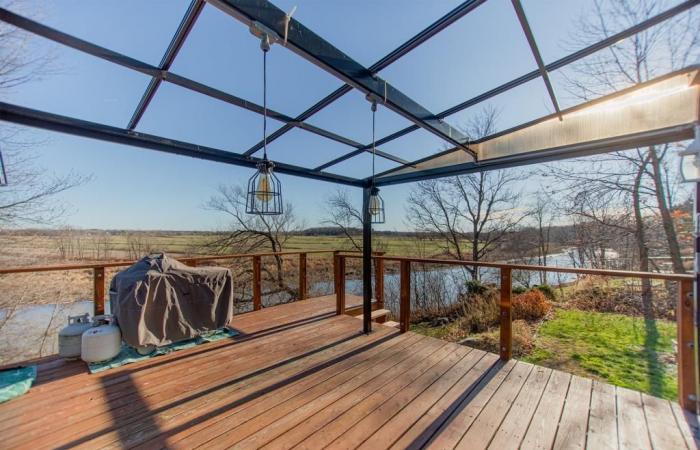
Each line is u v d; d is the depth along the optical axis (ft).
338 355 10.52
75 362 9.86
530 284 31.99
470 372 9.27
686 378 7.39
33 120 6.76
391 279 36.50
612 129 8.39
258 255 16.74
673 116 7.38
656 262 22.95
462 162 11.67
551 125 9.59
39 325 21.49
